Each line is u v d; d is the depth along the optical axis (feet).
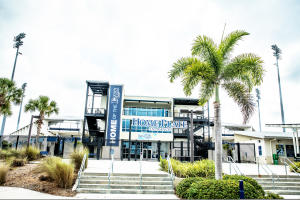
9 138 96.22
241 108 36.47
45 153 81.30
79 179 34.01
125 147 107.24
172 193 33.30
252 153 93.81
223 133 129.29
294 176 42.93
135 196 30.78
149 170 44.32
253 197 26.16
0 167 34.42
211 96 37.73
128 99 112.06
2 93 58.90
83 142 93.86
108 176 34.17
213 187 27.02
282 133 94.27
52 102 75.51
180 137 112.78
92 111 101.55
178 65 37.88
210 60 36.06
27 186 31.71
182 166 42.50
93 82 103.50
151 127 105.70
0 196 26.68
